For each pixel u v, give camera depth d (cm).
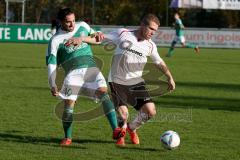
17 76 4497
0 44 8938
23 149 1978
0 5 10206
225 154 1956
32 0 10088
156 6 10438
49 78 2022
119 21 10469
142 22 2039
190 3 9769
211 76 4841
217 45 9125
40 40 9306
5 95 3422
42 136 2233
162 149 2020
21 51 7419
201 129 2450
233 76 4884
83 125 2495
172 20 10394
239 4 9794
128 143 2125
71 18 2012
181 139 2217
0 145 2042
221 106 3180
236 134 2347
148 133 2333
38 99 3275
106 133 2320
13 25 9300
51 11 10119
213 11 10362
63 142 2066
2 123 2508
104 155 1903
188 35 9188
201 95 3647
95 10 10262
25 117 2675
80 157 1866
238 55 7688
